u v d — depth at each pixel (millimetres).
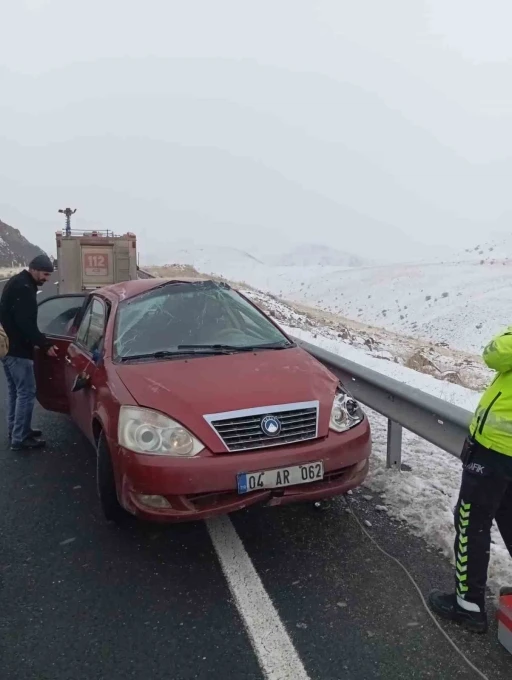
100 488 4297
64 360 6211
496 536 3967
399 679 2812
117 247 20484
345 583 3600
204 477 3668
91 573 3811
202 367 4473
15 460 5914
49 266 6000
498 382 3115
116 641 3148
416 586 3535
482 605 3160
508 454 3029
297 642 3086
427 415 4449
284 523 4363
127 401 4070
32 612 3414
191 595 3539
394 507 4492
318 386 4273
